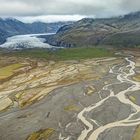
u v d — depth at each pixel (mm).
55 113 153500
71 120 143500
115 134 125812
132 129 130375
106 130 130500
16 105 175500
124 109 157125
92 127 134250
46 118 146875
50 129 133125
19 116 151875
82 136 125438
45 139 124062
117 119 143250
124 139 120750
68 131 130750
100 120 142500
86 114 151125
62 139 123375
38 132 130625
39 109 161500
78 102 171750
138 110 155750
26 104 175250
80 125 136875
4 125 140125
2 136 128750
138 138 121125
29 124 139875
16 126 138125
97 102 171375
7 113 159875
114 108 159125
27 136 127375
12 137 127250
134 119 142750
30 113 155625
